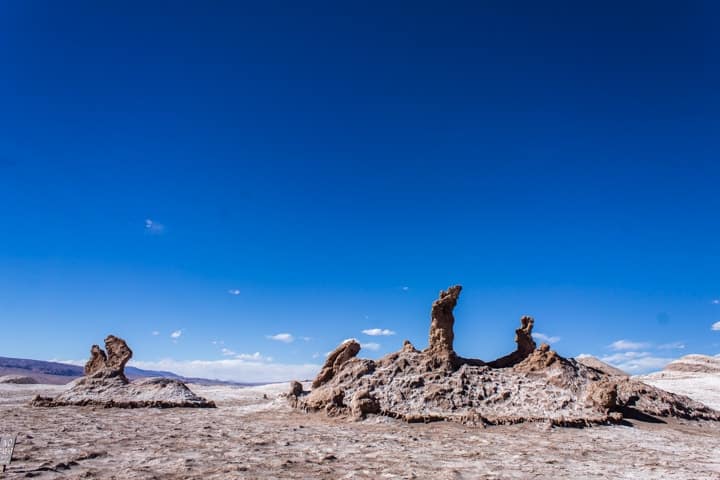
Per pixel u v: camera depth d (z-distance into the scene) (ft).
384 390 149.38
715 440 125.29
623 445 108.99
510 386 151.53
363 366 164.04
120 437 99.45
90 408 164.14
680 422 149.69
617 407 150.10
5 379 323.37
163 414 151.33
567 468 79.25
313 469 71.41
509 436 116.16
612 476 73.87
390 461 80.43
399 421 130.41
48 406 166.50
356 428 122.83
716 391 230.68
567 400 144.66
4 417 129.70
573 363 168.66
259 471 68.49
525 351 175.52
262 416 147.02
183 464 71.56
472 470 74.79
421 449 95.40
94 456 77.51
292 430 117.19
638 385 168.96
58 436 97.60
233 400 231.50
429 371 156.04
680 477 74.43
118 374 190.90
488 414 136.67
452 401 142.20
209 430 114.42
